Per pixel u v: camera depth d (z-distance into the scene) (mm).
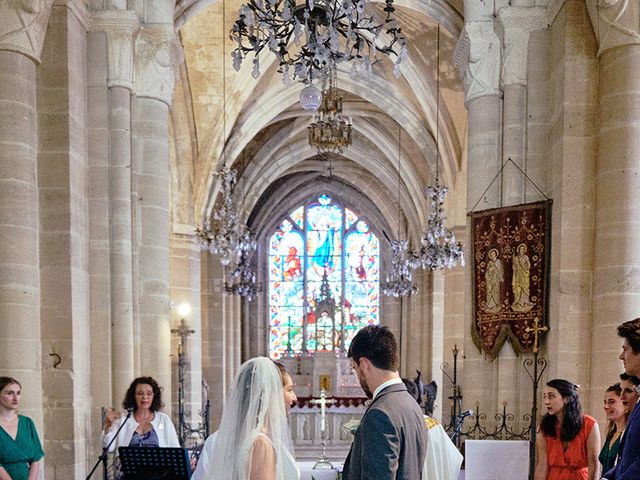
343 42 15492
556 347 7531
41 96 7793
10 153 6910
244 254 21688
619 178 6914
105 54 8781
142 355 9258
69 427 7602
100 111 8742
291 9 7336
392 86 17609
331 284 28906
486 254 8672
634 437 3230
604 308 7000
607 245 7004
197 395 16969
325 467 7840
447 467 4691
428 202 18453
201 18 14969
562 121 7602
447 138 16422
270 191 27469
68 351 7660
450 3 11039
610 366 6910
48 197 7754
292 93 18000
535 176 8570
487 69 9031
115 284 8781
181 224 16953
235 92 16406
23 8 6820
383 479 3049
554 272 7793
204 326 20500
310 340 28500
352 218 29156
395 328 27938
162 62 9344
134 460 5535
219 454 3639
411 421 3240
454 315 16625
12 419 5613
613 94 6988
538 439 5301
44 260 7711
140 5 9273
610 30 6902
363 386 3506
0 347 6820
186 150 16766
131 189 9141
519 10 8594
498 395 8570
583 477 5074
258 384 3705
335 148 13586
